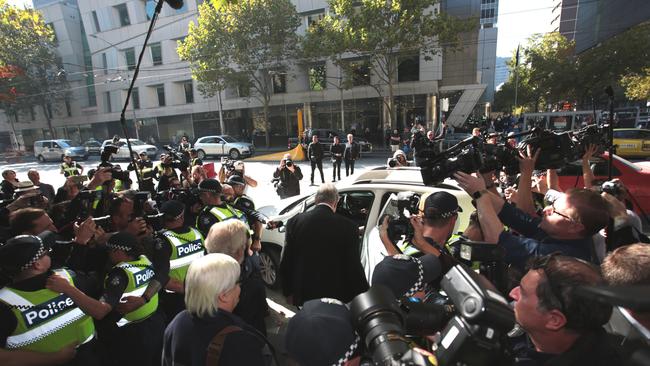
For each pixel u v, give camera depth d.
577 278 0.97
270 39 23.05
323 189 2.62
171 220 2.72
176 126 32.78
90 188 3.46
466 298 0.80
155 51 31.98
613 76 23.25
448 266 1.59
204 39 23.19
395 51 20.81
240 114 30.08
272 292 4.41
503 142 2.39
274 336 3.38
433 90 24.17
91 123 36.88
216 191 3.25
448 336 0.81
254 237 3.38
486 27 48.97
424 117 24.77
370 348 0.86
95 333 2.22
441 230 1.74
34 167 22.14
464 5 30.39
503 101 45.56
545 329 1.00
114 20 32.69
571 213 1.56
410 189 3.67
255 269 3.00
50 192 6.61
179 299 2.74
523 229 1.93
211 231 2.33
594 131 2.79
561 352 1.00
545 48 29.61
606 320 0.94
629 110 23.58
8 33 30.67
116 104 34.72
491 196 2.01
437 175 1.97
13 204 3.53
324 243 2.42
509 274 1.68
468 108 27.28
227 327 1.39
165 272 2.38
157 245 2.46
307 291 2.45
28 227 2.53
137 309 2.21
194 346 1.36
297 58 23.92
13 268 1.77
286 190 7.54
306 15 26.31
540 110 41.56
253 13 22.03
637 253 1.19
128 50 32.94
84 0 33.50
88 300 1.92
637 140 13.24
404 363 0.75
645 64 21.95
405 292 1.34
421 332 1.24
